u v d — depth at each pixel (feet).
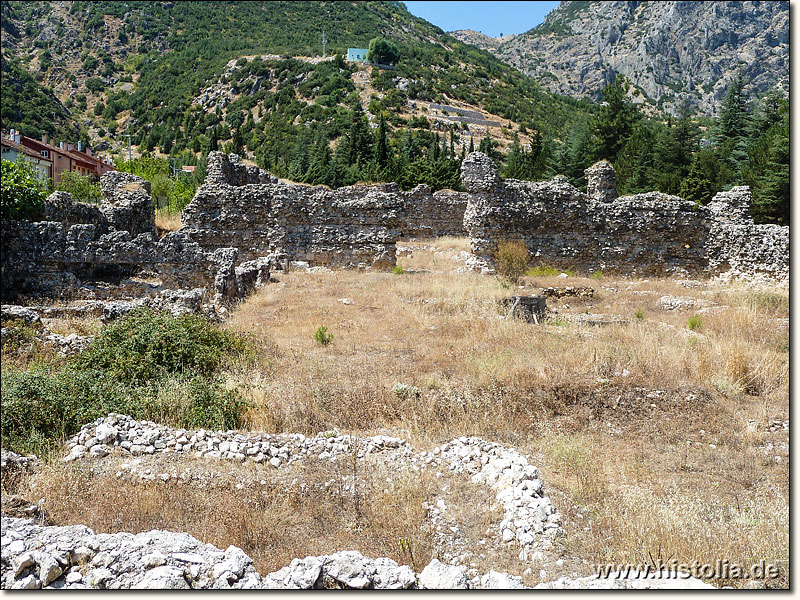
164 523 22.98
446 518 24.38
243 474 27.09
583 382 39.70
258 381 38.09
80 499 24.18
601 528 23.43
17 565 17.60
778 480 29.71
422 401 37.04
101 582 17.40
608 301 77.25
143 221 96.07
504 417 35.88
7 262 70.33
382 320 58.08
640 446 33.45
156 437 29.43
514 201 98.22
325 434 31.86
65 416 30.68
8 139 168.86
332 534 23.11
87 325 49.08
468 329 54.34
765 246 94.22
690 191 142.31
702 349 47.67
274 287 75.15
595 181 104.27
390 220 95.86
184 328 42.65
